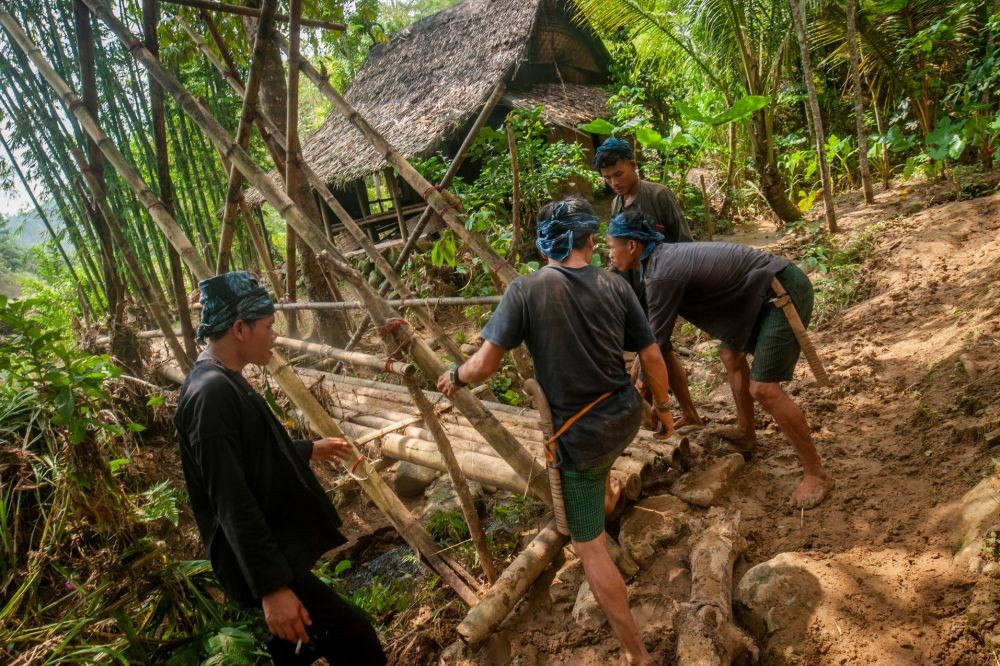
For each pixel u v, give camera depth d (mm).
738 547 2686
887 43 7398
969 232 5410
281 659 2303
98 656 2414
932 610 2156
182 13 6352
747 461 3311
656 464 3188
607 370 2314
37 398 2758
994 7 7090
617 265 2957
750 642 2283
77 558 2773
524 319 2291
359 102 11578
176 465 4391
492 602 2639
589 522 2330
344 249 11547
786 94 9414
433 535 3635
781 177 8336
